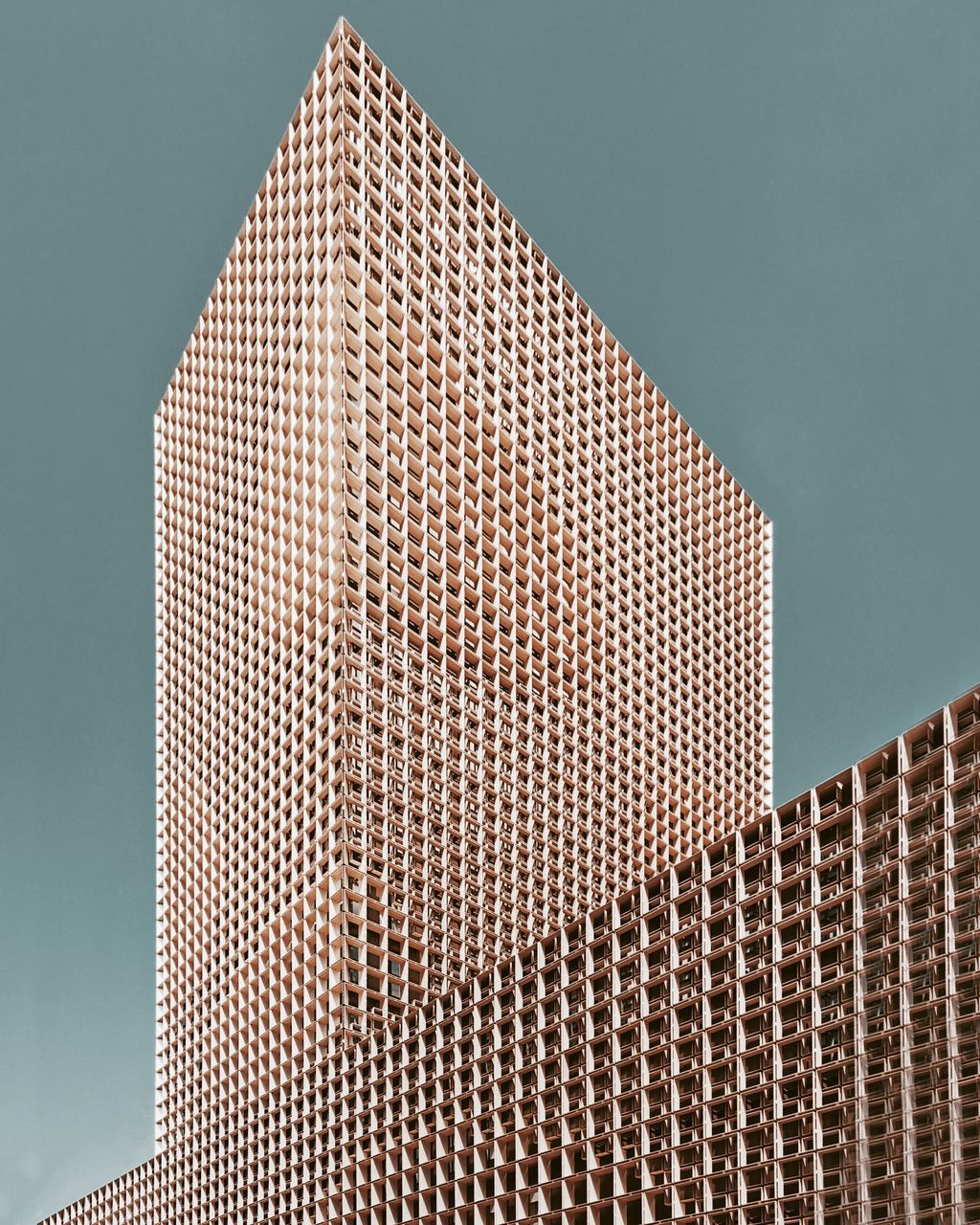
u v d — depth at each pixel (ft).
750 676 451.53
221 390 378.32
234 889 322.14
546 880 318.24
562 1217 193.57
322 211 313.53
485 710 317.83
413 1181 227.20
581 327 403.75
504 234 371.97
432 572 313.12
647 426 430.20
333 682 286.66
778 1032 168.76
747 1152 166.71
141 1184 342.23
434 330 326.24
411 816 287.07
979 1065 141.28
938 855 155.94
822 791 177.37
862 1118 151.43
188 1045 330.95
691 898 193.98
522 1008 217.77
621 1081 192.95
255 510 344.69
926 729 164.35
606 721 365.20
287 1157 268.21
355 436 300.20
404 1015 260.62
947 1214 138.41
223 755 344.69
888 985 155.84
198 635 373.40
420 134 338.95
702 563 441.27
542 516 361.10
